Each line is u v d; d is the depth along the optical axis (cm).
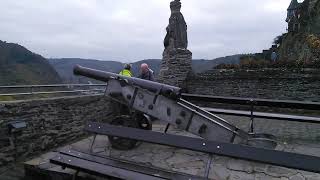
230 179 487
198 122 563
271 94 1071
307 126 849
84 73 651
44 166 549
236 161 563
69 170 525
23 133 626
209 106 1064
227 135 548
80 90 866
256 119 952
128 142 616
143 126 679
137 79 618
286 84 1051
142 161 561
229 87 1130
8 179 548
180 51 1179
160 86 592
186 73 1189
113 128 508
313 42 1441
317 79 1014
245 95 1108
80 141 703
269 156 388
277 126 852
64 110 728
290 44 2891
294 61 1095
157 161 562
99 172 456
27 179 550
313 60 1096
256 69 1105
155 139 464
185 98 779
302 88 1031
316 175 502
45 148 677
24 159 628
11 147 603
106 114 891
